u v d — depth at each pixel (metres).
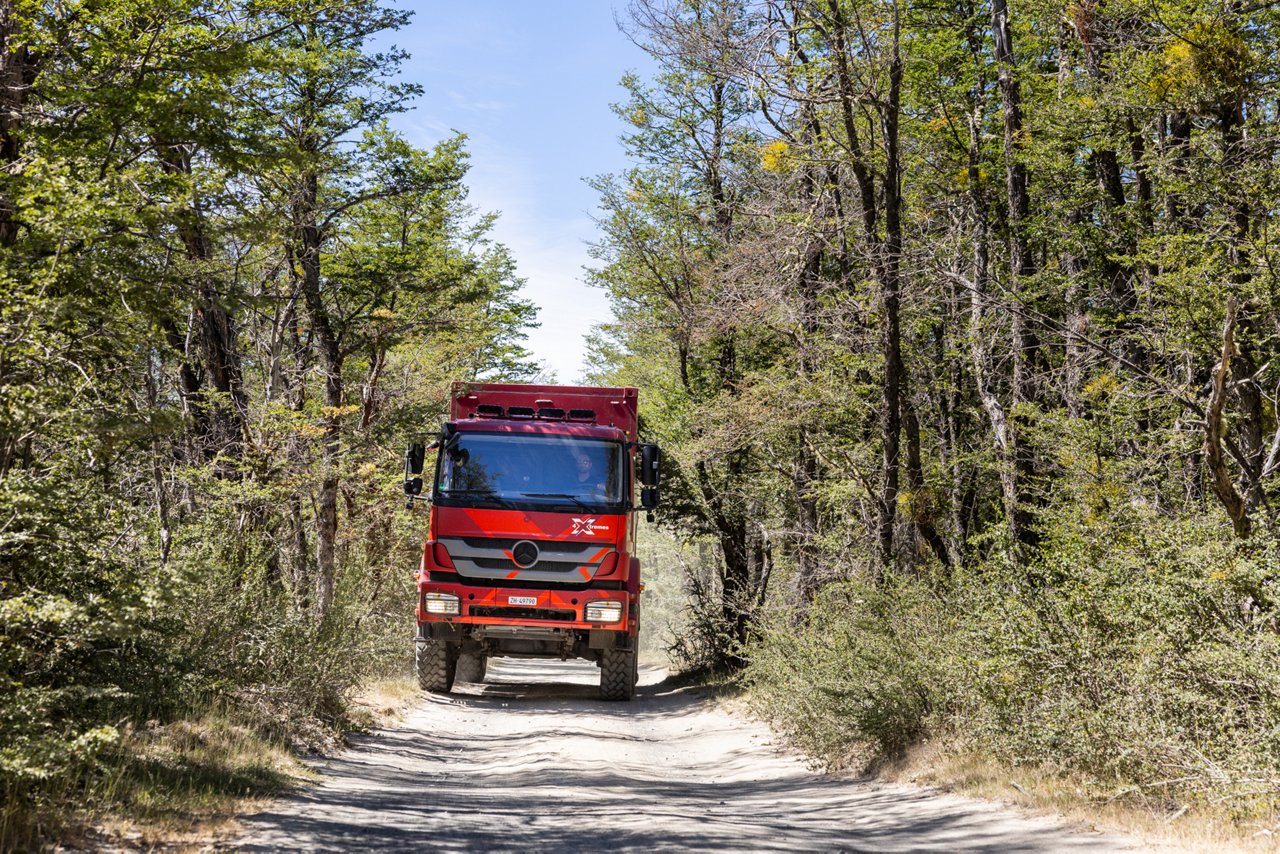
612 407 19.25
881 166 20.48
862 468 20.38
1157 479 14.53
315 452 16.77
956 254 19.17
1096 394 16.02
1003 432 18.23
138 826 6.50
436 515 17.78
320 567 17.64
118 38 10.21
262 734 11.12
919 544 19.77
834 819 9.01
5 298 6.97
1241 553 8.67
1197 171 15.64
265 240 10.77
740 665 25.66
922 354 24.20
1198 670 7.88
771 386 22.17
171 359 13.70
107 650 9.11
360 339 21.89
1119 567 9.22
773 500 27.14
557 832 7.44
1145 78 16.38
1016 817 8.13
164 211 9.09
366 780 10.23
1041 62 25.56
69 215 7.45
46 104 10.30
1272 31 16.23
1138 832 7.08
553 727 15.96
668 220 29.72
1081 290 19.55
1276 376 14.47
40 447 7.59
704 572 32.56
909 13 26.56
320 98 19.53
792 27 18.28
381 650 16.97
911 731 11.86
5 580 6.96
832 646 13.42
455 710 18.08
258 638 12.41
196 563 8.01
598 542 17.70
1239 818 6.94
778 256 22.16
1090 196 20.39
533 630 17.84
